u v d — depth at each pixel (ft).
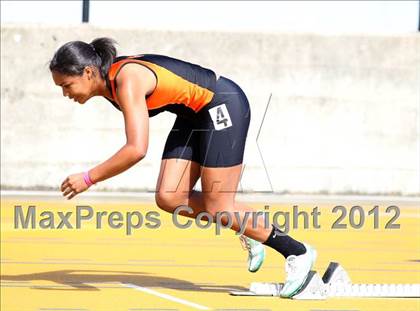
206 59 132.05
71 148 132.57
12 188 132.67
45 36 132.26
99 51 47.24
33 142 132.57
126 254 71.20
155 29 131.64
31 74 132.26
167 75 46.55
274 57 132.05
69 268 62.75
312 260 50.11
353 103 132.05
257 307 47.32
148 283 56.03
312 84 132.26
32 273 59.98
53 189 132.67
